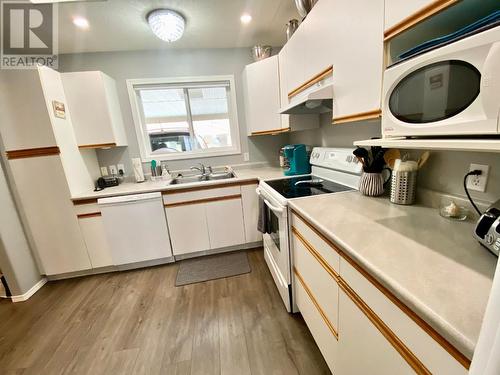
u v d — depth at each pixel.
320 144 2.27
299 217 1.31
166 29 1.89
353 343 0.85
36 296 2.04
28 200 2.04
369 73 0.98
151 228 2.29
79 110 2.22
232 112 2.88
